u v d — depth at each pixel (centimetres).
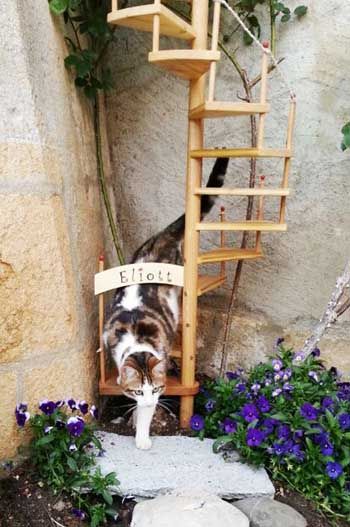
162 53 169
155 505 165
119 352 204
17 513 167
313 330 233
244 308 257
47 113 182
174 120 251
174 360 246
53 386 189
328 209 232
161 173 260
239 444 186
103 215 256
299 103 228
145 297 218
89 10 220
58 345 187
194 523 155
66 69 210
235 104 174
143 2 233
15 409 177
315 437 182
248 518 165
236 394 210
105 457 188
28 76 167
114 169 270
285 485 182
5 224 166
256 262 249
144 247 239
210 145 248
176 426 221
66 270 186
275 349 251
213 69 170
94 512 166
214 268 258
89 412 199
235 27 234
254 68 235
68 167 200
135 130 260
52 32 193
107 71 237
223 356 247
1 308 170
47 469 176
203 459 190
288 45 227
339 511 176
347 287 231
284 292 246
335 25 218
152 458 189
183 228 233
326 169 229
